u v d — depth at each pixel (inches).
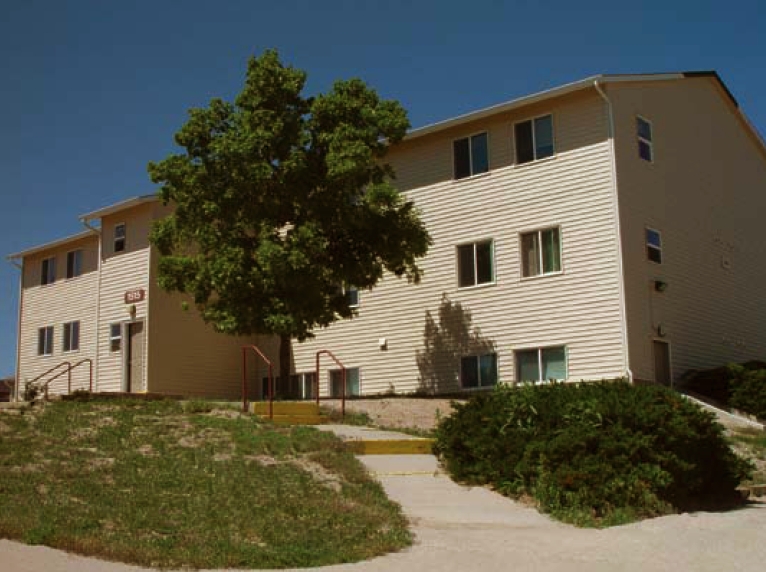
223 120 913.5
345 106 918.4
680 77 1024.2
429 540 388.5
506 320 982.4
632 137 960.3
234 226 911.0
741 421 840.9
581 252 931.3
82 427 572.4
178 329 1179.3
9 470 457.4
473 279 1021.2
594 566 349.4
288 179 899.4
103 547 335.6
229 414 652.7
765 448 712.4
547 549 377.4
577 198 941.8
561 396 525.3
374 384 1094.4
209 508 406.6
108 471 462.6
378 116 916.0
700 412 518.3
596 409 489.7
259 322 888.3
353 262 932.6
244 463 491.8
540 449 479.8
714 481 518.9
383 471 533.0
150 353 1145.4
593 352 908.0
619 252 903.1
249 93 908.6
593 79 925.8
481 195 1022.4
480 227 1018.7
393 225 933.8
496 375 983.6
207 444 533.3
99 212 1234.6
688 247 1024.2
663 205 991.6
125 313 1193.4
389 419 771.4
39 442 522.6
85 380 1266.0
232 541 361.7
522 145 995.9
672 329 960.9
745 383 892.0
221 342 1221.1
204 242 904.3
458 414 551.5
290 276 869.2
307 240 876.0
